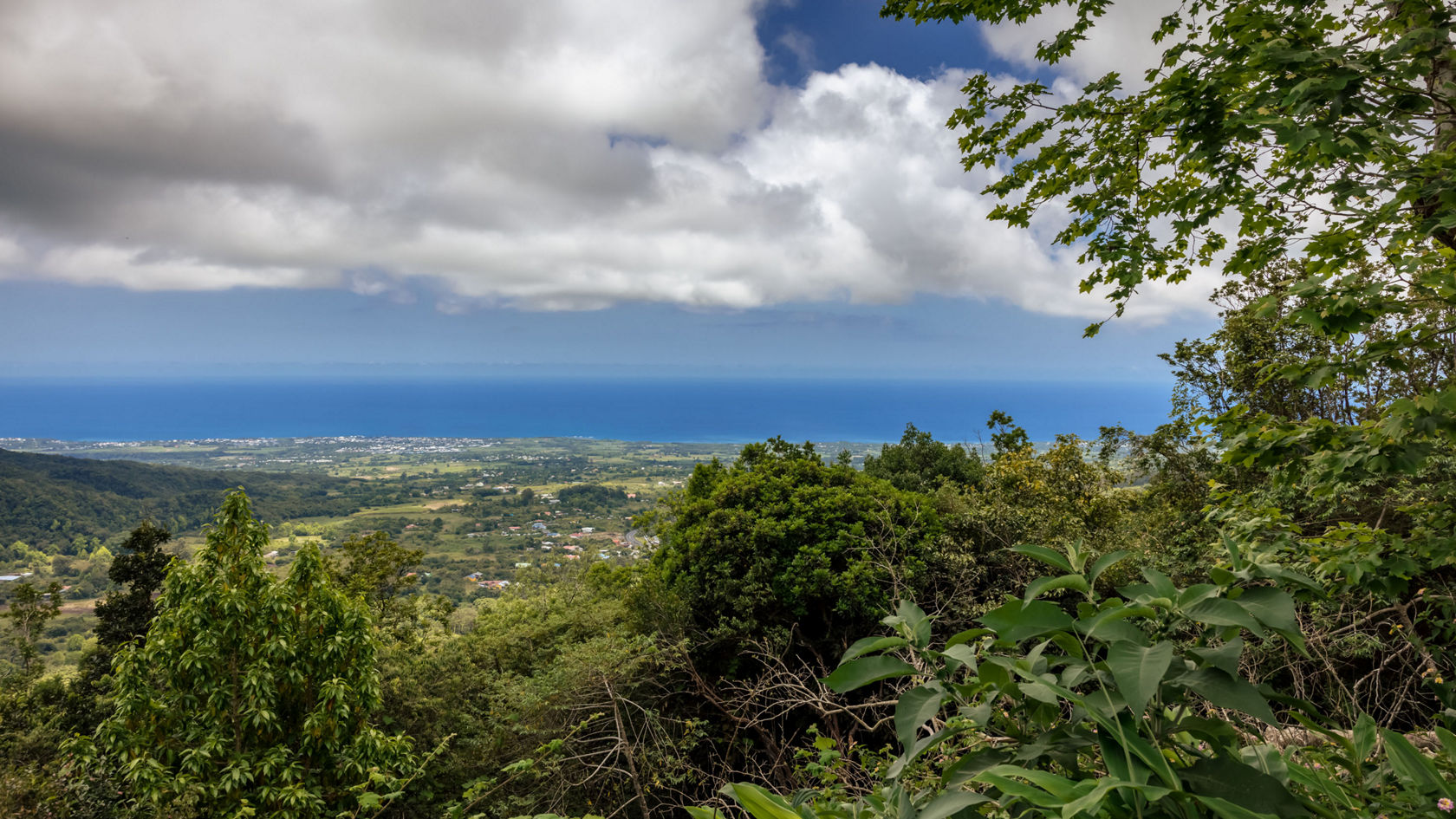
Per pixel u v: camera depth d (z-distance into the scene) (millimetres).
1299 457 2594
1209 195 2967
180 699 6809
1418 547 2545
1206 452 8414
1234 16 2789
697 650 8992
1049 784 688
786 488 10125
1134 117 3479
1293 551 2781
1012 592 8125
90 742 6727
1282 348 7766
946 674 935
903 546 8281
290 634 7176
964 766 917
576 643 8828
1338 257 2705
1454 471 3832
